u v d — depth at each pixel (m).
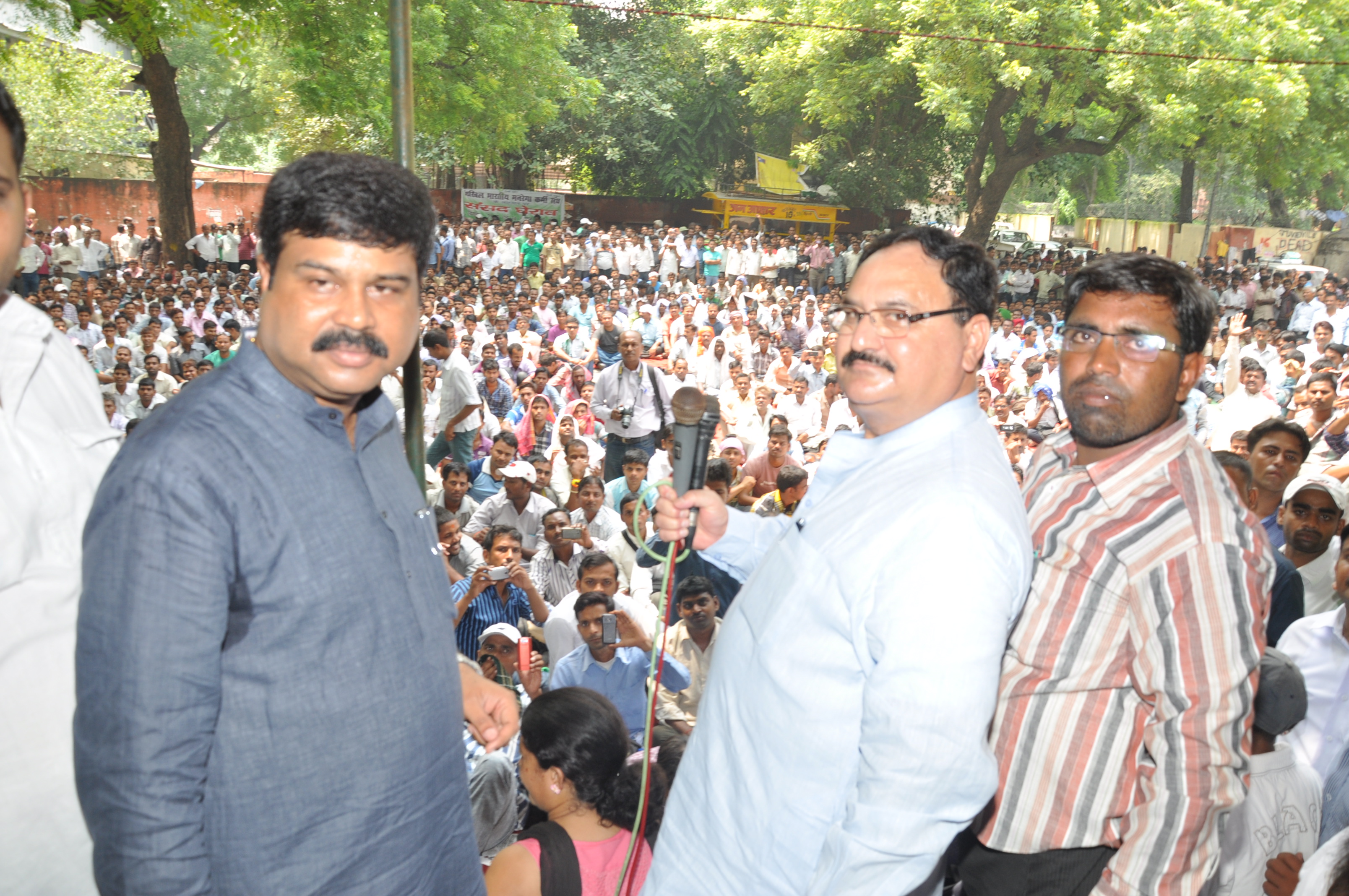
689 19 28.53
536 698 2.50
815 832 1.40
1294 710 2.15
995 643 1.29
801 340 16.86
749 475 7.09
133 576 1.11
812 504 1.57
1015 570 1.35
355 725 1.26
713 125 29.97
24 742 1.23
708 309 17.47
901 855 1.27
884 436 1.51
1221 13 19.16
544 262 23.56
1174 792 1.47
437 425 8.09
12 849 1.24
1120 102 21.08
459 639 4.97
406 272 1.27
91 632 1.13
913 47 20.92
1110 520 1.61
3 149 1.18
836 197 28.72
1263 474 4.39
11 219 1.20
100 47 26.88
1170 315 1.64
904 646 1.28
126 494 1.13
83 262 20.50
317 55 16.38
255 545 1.18
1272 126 21.14
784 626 1.44
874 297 1.46
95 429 1.39
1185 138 20.45
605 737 2.33
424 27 18.39
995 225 35.34
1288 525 3.98
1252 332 14.64
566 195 29.38
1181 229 30.94
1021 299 23.78
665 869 1.59
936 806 1.27
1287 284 22.81
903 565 1.31
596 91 26.62
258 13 13.80
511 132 24.14
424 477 3.44
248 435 1.21
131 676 1.11
